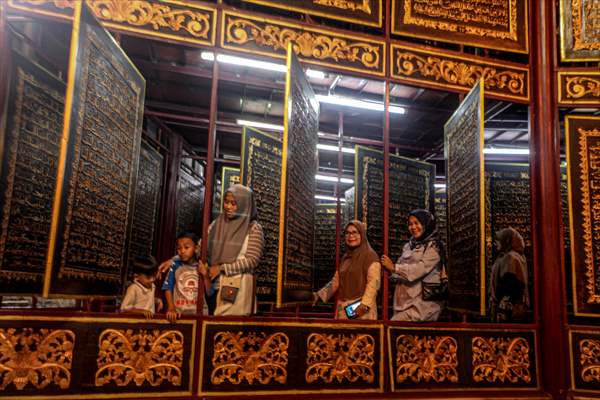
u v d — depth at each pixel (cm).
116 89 378
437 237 455
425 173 769
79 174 321
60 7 363
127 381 333
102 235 367
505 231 547
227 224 392
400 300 448
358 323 402
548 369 438
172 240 759
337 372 388
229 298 373
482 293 387
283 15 491
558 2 500
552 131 478
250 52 421
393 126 755
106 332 331
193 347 355
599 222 462
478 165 409
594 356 438
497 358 433
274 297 629
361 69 452
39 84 390
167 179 765
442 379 414
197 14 411
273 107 722
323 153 877
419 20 479
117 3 388
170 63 599
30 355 308
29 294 384
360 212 699
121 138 394
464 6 495
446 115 695
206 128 772
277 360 375
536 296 457
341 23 504
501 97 488
